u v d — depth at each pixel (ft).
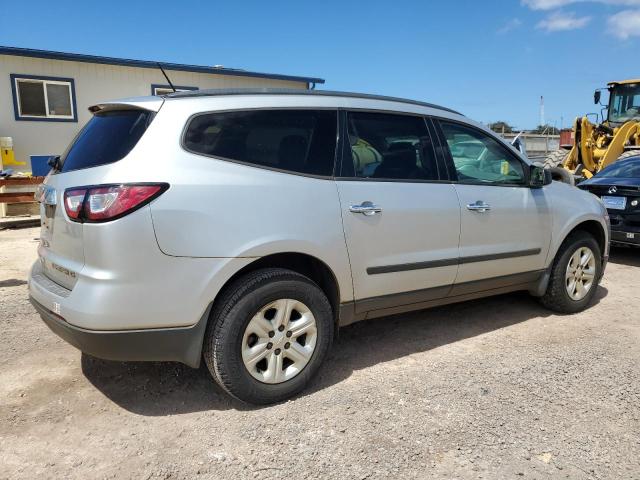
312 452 9.16
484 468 8.76
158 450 9.22
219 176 10.03
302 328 10.96
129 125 10.21
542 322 15.97
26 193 37.24
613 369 12.56
